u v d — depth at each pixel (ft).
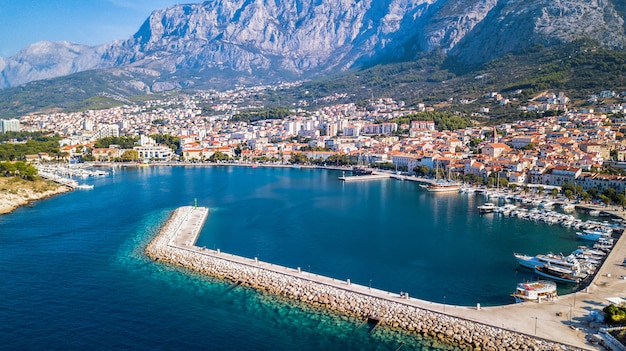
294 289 531.91
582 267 593.42
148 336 446.60
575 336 412.57
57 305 508.94
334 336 440.45
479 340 418.31
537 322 439.22
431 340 427.74
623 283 532.73
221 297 524.93
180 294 533.55
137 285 559.79
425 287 558.97
